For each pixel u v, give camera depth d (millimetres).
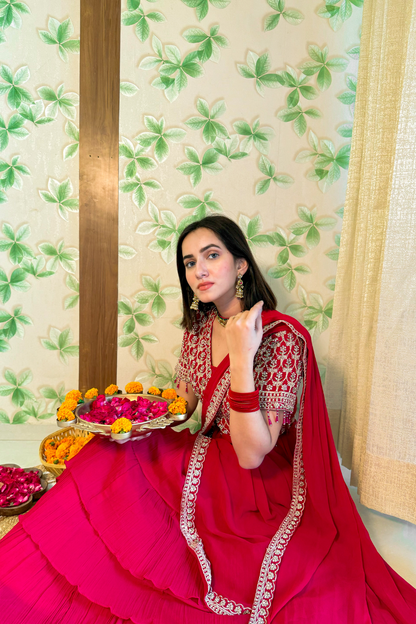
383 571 1116
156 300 2102
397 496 1472
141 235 2053
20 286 2066
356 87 1910
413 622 998
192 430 2213
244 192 2043
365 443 1604
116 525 1089
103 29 1924
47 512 1099
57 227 2045
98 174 1990
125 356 2125
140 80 1967
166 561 1040
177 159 2018
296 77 1992
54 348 2121
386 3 1597
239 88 1991
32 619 917
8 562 1003
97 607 949
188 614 951
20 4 1910
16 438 2172
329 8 1955
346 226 1842
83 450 1325
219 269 1351
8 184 1997
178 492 1207
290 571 1034
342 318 1898
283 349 1282
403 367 1437
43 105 1969
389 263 1454
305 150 2031
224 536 1102
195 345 1536
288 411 1309
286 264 2084
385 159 1583
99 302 2068
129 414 1401
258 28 1967
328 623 950
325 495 1243
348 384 1801
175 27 1952
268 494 1242
